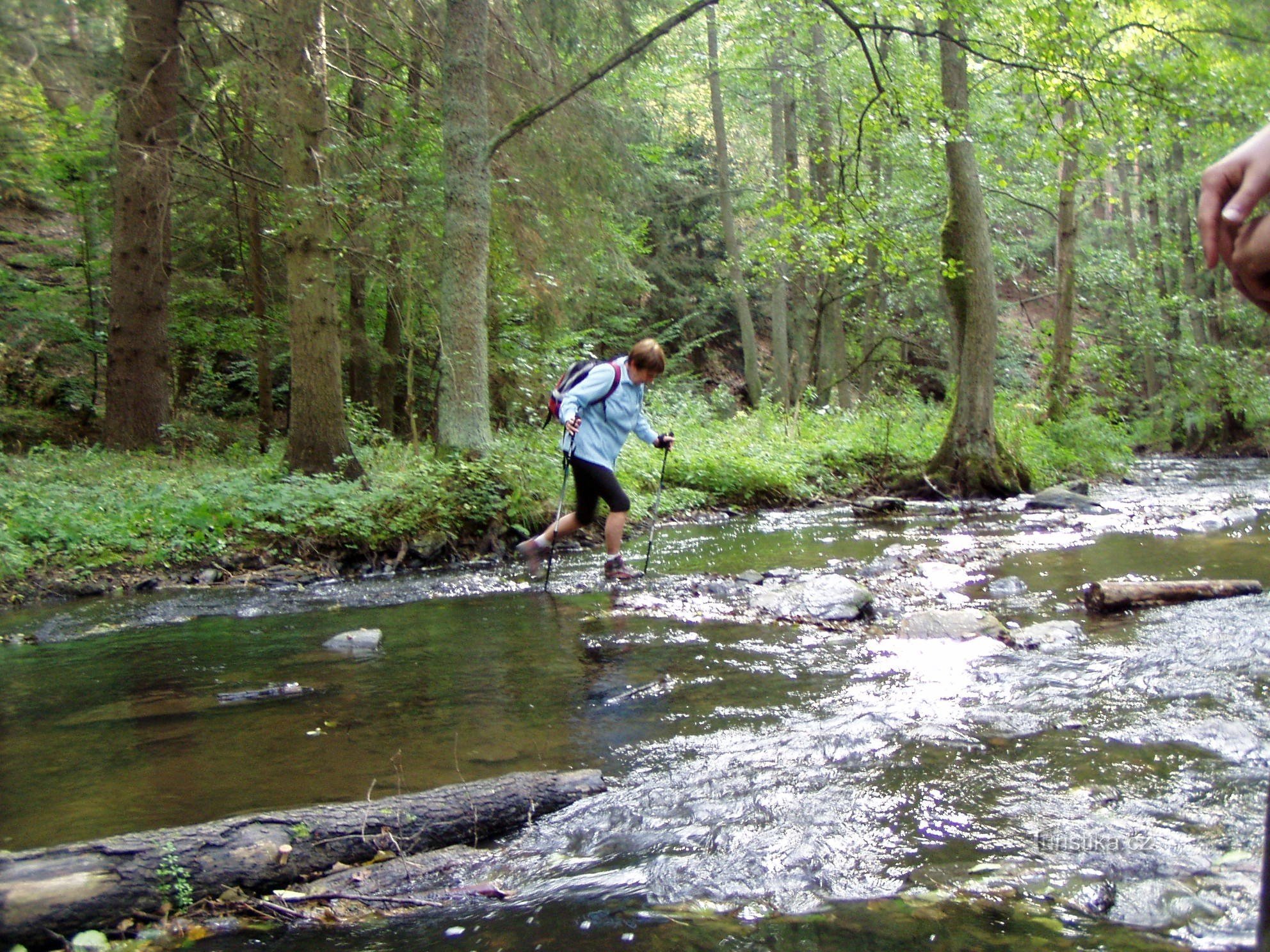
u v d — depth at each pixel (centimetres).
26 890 206
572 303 1461
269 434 1611
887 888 203
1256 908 184
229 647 495
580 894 212
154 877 217
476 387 935
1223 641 397
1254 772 258
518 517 858
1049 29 959
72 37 1348
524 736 327
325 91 1036
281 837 234
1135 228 2611
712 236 2703
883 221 1535
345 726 345
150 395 1297
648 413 1641
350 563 794
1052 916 188
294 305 1017
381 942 197
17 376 1798
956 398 1295
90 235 1745
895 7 956
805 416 1598
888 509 1089
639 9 1362
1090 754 279
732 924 192
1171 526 830
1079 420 1577
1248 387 1997
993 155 1599
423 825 247
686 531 956
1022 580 591
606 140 1304
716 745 307
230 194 1470
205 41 1336
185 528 795
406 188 1105
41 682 431
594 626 512
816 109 2064
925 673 382
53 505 807
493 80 1235
